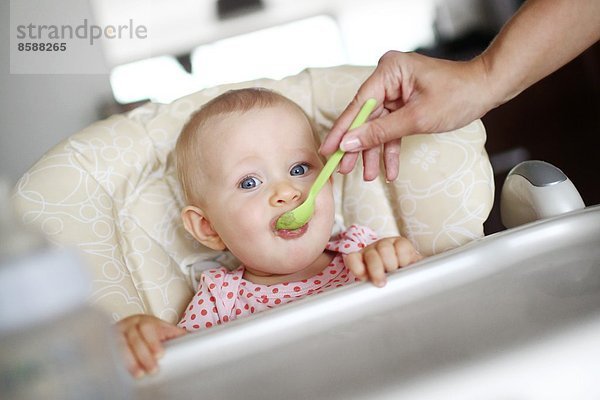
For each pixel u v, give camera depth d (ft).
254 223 3.34
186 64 7.86
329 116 3.85
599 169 7.68
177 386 1.84
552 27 2.90
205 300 3.58
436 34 8.20
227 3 7.82
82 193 3.52
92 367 1.23
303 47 8.06
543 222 2.32
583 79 7.88
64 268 1.21
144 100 7.84
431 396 1.56
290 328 2.02
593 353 1.63
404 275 2.17
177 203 3.82
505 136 8.05
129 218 3.69
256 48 8.00
